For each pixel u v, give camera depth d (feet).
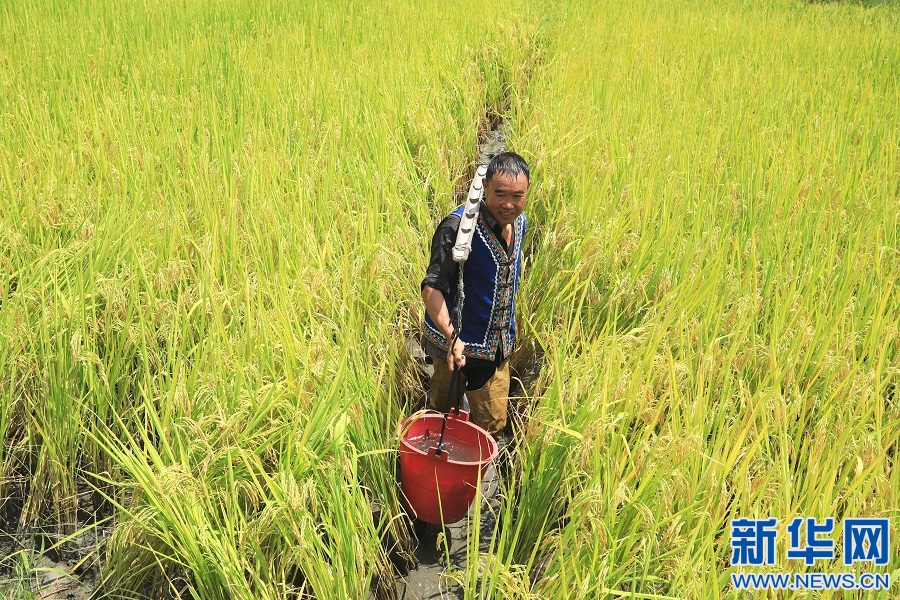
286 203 16.75
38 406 11.93
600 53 34.32
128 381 12.29
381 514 11.35
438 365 12.71
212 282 13.15
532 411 13.07
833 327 12.78
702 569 8.95
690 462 10.02
